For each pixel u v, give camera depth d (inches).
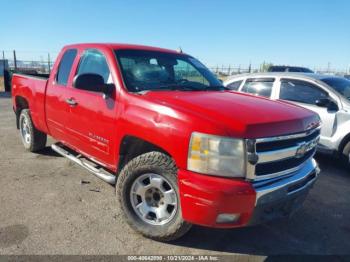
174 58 171.2
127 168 125.8
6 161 209.6
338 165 235.1
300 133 115.6
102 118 140.0
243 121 103.8
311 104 233.5
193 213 105.4
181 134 107.0
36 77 209.5
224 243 126.6
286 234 135.9
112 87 137.1
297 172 119.0
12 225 130.8
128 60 148.9
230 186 100.6
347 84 243.1
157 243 123.4
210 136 102.2
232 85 287.9
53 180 179.8
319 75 252.4
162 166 116.6
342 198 176.6
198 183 102.8
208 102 120.0
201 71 176.6
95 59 157.2
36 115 204.1
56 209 146.2
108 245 120.3
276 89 255.6
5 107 468.1
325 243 130.4
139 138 122.6
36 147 223.6
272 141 105.7
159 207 123.8
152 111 117.0
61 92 171.0
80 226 132.6
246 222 105.2
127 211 128.2
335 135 219.0
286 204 114.9
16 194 160.1
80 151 165.3
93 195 162.1
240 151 101.0
